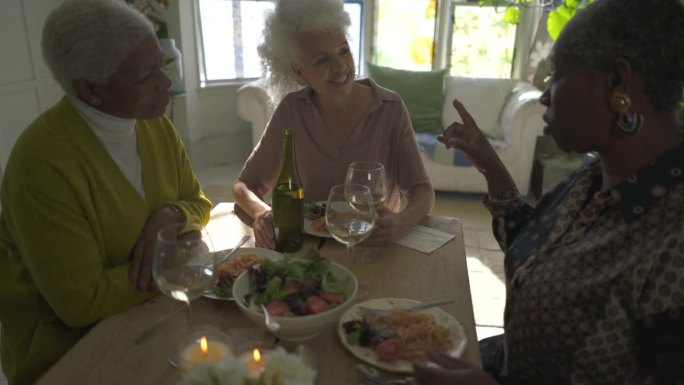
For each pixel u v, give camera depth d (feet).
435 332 2.93
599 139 2.64
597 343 2.65
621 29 2.38
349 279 3.15
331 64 4.76
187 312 3.17
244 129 14.92
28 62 9.84
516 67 14.16
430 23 14.17
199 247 2.95
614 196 2.60
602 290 2.59
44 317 3.60
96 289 3.26
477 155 3.91
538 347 2.93
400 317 3.05
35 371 3.49
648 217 2.51
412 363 2.71
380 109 5.26
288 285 3.03
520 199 3.88
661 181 2.48
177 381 2.62
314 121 5.25
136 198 3.79
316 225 4.40
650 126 2.53
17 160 3.32
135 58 3.36
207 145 14.51
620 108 2.45
